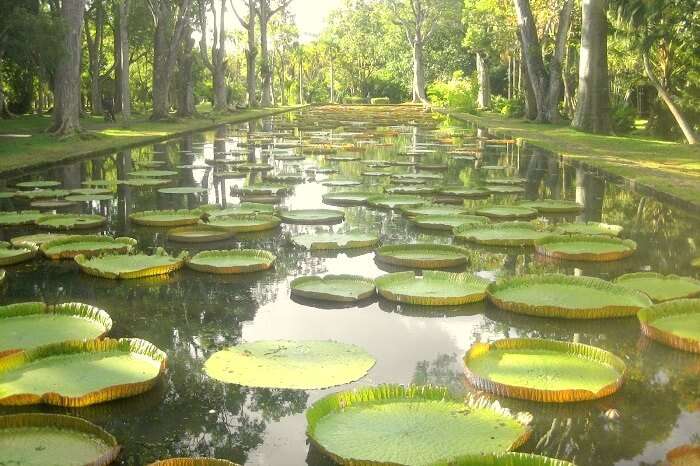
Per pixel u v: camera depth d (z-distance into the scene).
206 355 4.65
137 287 6.20
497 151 18.59
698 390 4.09
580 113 23.78
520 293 5.77
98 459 3.19
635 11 18.73
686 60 21.34
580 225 8.38
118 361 4.34
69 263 6.95
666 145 18.30
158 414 3.83
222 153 18.16
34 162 14.34
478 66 50.28
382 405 3.68
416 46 56.19
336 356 4.54
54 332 4.85
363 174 13.80
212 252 7.02
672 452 3.36
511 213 9.26
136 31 38.03
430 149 19.34
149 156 17.23
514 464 2.96
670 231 8.34
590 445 3.47
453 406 3.66
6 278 6.44
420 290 5.91
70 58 20.02
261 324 5.27
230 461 3.18
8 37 19.53
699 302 5.25
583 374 4.16
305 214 9.36
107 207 10.11
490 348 4.50
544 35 33.03
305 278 6.17
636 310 5.38
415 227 8.73
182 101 34.03
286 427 3.69
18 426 3.52
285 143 21.42
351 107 54.97
